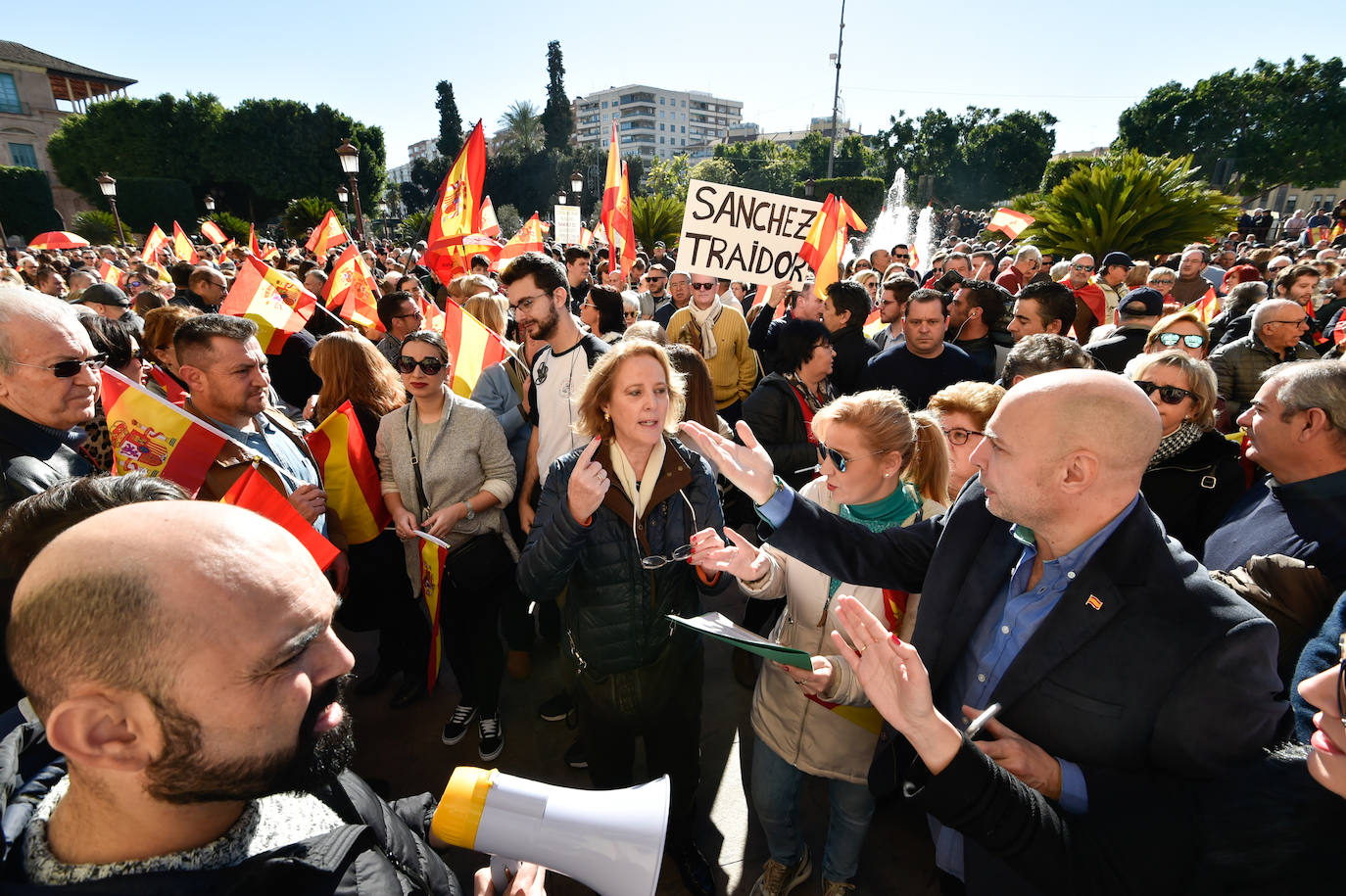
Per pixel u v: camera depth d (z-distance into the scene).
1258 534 1.91
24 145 43.25
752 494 1.54
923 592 1.46
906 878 2.20
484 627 2.64
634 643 1.89
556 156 58.47
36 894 0.67
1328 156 51.88
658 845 0.98
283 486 2.24
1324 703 0.86
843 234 4.77
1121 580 1.13
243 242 29.97
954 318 4.50
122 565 0.64
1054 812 1.04
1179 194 10.26
